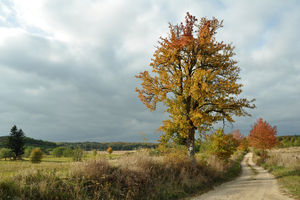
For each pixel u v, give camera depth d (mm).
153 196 9180
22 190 6617
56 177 8203
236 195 10531
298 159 25844
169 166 13250
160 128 16750
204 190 12078
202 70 15086
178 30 17562
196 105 17016
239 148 61938
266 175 21188
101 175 9070
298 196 9719
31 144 132125
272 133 36594
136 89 18016
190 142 16766
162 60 17250
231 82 15961
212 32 17219
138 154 13297
